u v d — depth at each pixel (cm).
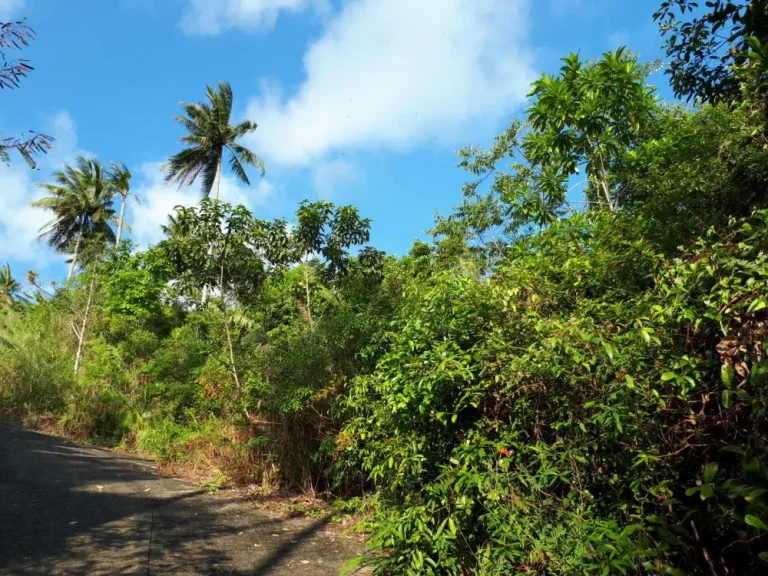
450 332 386
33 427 1155
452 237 1178
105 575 394
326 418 646
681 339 255
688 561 239
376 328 630
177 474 832
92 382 1291
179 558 445
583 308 318
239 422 781
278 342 780
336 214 807
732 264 224
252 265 813
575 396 298
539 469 305
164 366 1281
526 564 291
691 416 238
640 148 540
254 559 461
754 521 183
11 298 2164
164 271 1866
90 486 671
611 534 244
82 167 3191
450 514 339
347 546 510
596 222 407
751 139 471
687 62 452
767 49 334
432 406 365
